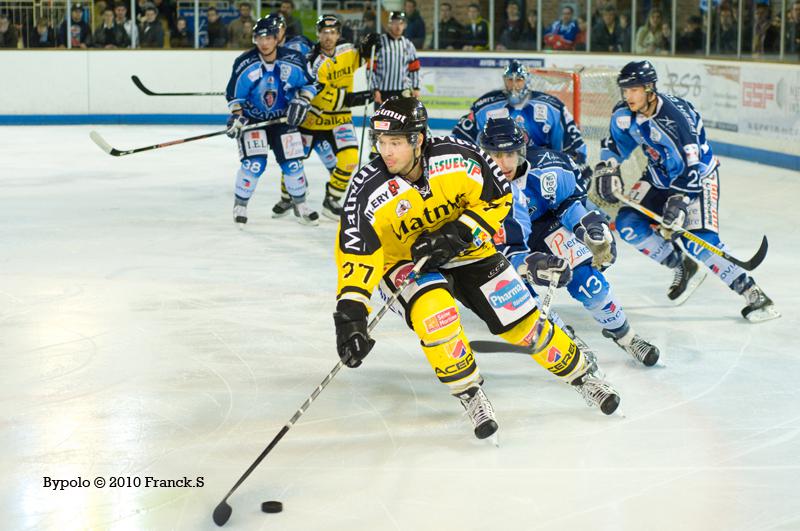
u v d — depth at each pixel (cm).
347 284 589
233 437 659
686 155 916
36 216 1440
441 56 2578
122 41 2594
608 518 540
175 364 810
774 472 602
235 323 927
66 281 1076
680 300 1009
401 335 902
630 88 910
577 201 780
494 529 527
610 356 838
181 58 2606
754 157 2012
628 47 2489
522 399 732
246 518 539
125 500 562
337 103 1441
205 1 2606
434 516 543
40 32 2559
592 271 780
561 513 546
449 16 2594
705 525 532
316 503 559
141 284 1068
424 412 707
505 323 637
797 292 1045
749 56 2084
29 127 2519
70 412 702
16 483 584
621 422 686
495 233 618
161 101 2617
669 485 583
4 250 1224
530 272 709
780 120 1928
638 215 979
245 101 1356
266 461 619
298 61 1345
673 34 2384
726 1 2162
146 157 2053
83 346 853
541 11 2552
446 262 609
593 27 2511
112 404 718
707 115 2170
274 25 1320
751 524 533
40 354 830
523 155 719
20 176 1792
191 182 1761
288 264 1170
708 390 752
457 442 650
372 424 683
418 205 601
